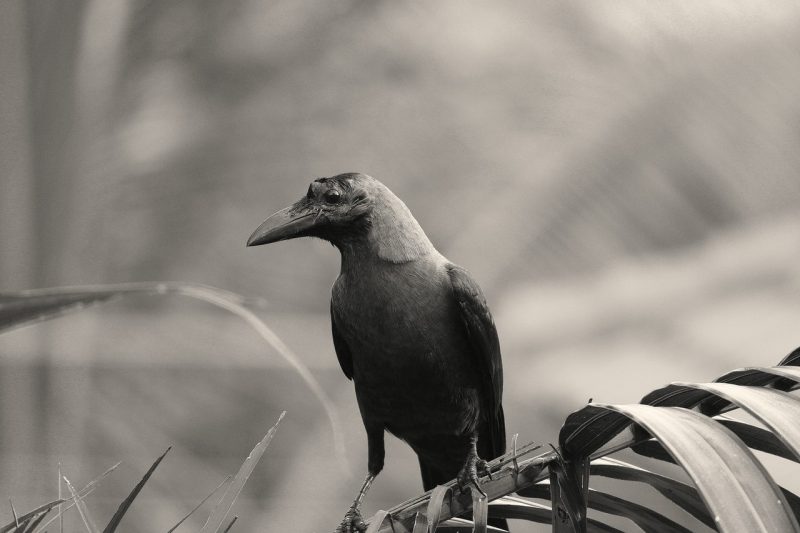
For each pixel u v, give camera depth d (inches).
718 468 116.8
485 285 447.8
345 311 293.0
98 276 388.8
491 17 473.4
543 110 471.8
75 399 374.9
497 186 469.7
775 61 446.9
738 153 445.4
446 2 482.6
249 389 431.2
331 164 447.8
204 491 409.1
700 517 159.2
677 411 129.3
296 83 448.1
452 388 293.6
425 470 331.3
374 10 466.0
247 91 433.7
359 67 459.5
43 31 369.4
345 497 429.1
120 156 395.5
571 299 436.1
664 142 449.1
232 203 429.7
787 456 150.4
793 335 402.9
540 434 411.8
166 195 408.8
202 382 425.4
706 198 447.2
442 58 479.5
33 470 355.9
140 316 410.9
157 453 405.1
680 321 423.2
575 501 159.8
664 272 436.1
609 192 450.6
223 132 427.5
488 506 175.2
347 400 445.1
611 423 154.9
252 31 436.8
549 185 453.4
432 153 466.6
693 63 452.1
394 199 298.2
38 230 370.0
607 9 470.9
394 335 286.2
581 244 446.3
